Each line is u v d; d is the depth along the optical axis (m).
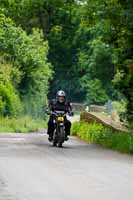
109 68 134.75
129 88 45.88
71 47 155.00
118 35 45.97
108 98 138.00
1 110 78.69
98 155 34.25
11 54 87.06
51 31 149.75
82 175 24.30
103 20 46.38
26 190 19.97
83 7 47.53
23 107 87.69
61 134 40.31
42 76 92.44
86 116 57.28
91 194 19.45
